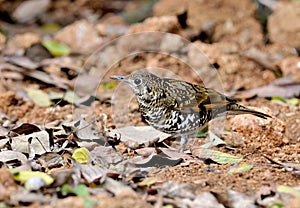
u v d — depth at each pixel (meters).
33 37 17.47
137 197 8.53
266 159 10.46
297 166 9.98
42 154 10.11
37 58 16.80
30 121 12.92
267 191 8.84
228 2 18.08
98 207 8.06
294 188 9.02
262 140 11.28
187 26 17.98
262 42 17.84
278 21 17.72
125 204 8.23
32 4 21.00
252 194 8.82
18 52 16.86
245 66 16.12
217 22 17.98
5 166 9.72
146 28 16.75
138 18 20.78
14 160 9.92
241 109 11.07
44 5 21.03
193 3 18.06
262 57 16.47
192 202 8.48
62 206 8.07
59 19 21.20
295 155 10.87
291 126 12.55
